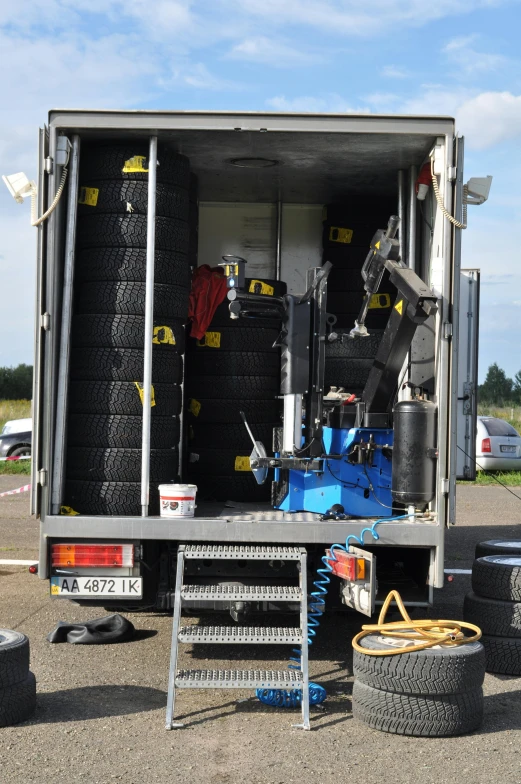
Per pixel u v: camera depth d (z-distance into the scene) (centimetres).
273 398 677
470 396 830
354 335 609
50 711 470
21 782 378
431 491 539
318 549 565
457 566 908
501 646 548
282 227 769
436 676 438
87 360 569
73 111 544
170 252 586
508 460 1842
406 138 575
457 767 403
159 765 398
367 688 454
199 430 673
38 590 777
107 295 570
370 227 720
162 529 533
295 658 574
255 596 496
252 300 575
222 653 588
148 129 549
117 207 574
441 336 545
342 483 563
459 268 547
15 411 3547
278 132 552
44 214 536
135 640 620
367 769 398
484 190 576
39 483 535
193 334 671
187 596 494
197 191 709
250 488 662
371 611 496
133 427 562
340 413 582
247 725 453
